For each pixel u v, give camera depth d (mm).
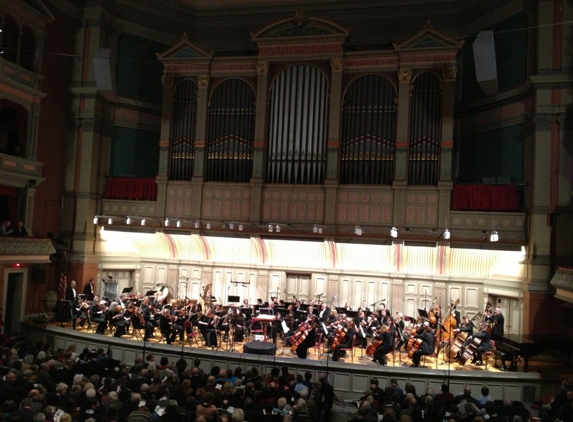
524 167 21641
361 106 23719
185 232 25281
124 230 26047
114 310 21328
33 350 16250
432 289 23734
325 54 23844
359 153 23641
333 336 18797
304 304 22781
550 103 20312
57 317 23250
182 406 11602
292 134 24328
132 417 9414
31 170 23828
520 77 22031
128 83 27297
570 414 11453
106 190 26484
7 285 23766
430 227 22562
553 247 20203
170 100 25688
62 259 25500
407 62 23016
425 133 22922
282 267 25406
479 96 24328
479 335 18547
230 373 15234
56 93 25562
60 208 26031
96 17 26141
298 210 24031
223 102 25234
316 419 12188
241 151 24969
